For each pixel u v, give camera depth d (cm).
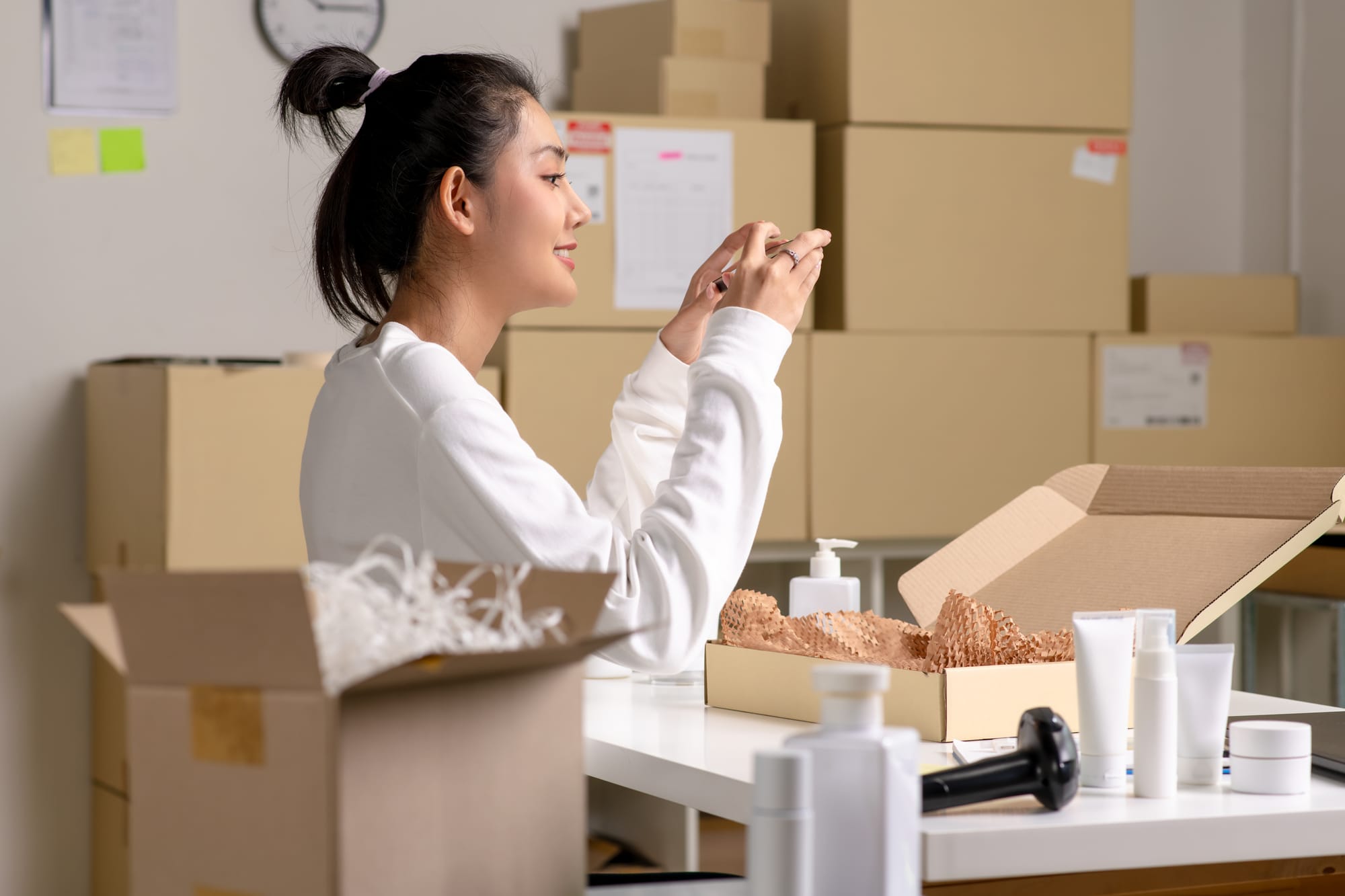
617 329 301
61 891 323
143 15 325
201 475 281
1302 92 391
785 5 338
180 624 75
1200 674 111
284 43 334
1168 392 329
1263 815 100
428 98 150
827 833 80
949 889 108
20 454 320
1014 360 320
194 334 332
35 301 321
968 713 124
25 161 320
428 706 76
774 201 309
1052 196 323
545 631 85
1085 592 148
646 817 276
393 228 151
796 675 138
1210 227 404
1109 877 114
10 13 318
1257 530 143
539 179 153
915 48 315
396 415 138
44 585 322
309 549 149
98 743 320
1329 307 381
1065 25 324
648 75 323
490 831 80
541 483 137
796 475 306
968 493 316
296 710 72
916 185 315
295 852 72
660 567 135
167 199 329
